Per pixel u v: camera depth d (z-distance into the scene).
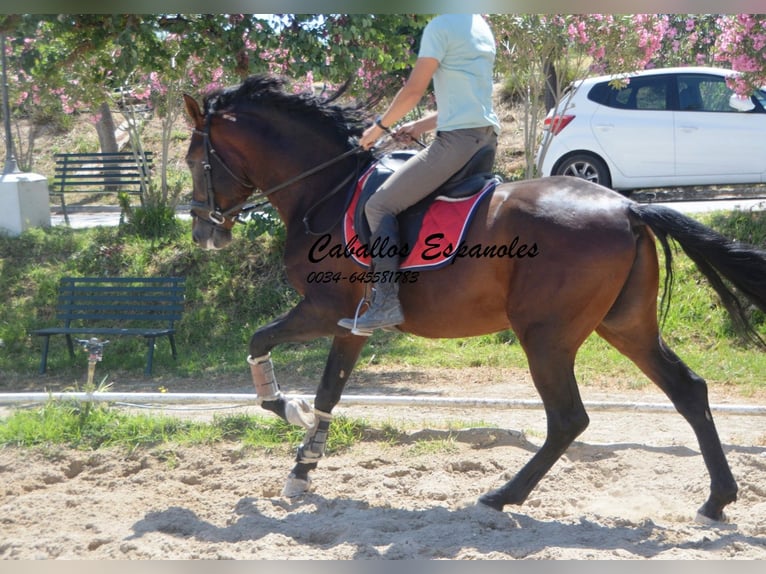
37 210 13.45
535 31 10.61
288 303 10.67
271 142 5.08
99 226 13.06
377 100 5.34
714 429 4.49
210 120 5.17
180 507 4.69
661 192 14.07
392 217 4.55
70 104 12.88
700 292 9.62
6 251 12.19
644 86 12.79
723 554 3.83
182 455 5.76
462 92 4.48
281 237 11.22
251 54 9.01
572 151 13.02
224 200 5.25
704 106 12.50
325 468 5.52
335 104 5.14
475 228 4.43
